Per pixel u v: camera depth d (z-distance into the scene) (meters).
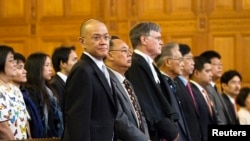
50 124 9.49
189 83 11.09
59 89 10.19
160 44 9.20
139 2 18.50
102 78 7.41
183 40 18.19
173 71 10.30
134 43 9.20
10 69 8.27
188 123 10.29
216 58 12.69
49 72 9.77
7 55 8.24
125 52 8.43
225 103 12.98
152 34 9.10
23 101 8.39
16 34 19.62
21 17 19.59
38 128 8.97
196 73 11.85
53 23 19.28
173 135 8.71
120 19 18.59
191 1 18.22
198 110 10.77
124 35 18.52
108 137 7.29
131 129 7.64
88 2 18.97
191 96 10.67
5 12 19.75
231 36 17.92
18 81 9.26
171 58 10.24
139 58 9.00
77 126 6.96
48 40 19.31
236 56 17.84
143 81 8.79
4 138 7.67
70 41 19.05
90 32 7.54
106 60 8.50
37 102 9.39
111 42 8.46
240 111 13.52
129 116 8.08
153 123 8.61
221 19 17.98
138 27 9.17
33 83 9.53
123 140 7.70
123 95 8.15
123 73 8.56
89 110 7.09
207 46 18.05
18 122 8.06
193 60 11.49
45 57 9.72
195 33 18.11
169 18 18.28
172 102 9.25
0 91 7.91
